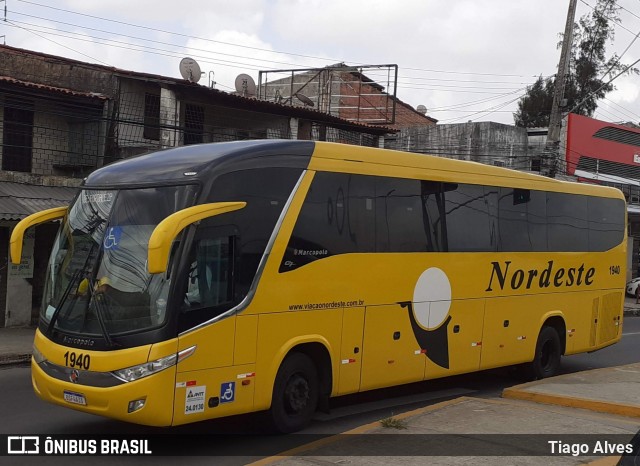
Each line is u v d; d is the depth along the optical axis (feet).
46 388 23.52
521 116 164.14
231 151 24.84
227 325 23.52
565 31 81.97
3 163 56.39
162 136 65.46
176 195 23.44
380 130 85.25
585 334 42.70
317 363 27.48
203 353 22.72
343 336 27.78
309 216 26.68
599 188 44.45
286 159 26.17
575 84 145.18
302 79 115.24
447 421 25.12
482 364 34.94
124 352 21.77
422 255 31.40
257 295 24.56
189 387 22.31
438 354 32.27
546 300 39.40
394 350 30.01
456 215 33.47
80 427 27.02
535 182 38.73
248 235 24.54
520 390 30.83
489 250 35.29
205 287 23.11
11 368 42.27
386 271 29.60
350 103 110.22
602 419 25.68
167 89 64.90
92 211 24.89
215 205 23.16
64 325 23.39
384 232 29.68
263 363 24.72
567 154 107.76
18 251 25.05
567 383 32.86
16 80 55.26
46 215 26.12
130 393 21.49
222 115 71.41
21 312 56.44
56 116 59.47
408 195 31.01
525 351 37.96
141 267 22.72
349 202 28.30
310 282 26.50
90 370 22.11
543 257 39.04
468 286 33.94
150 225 23.26
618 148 115.75
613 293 45.39
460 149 112.57
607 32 145.07
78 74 63.31
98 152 61.57
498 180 36.17
